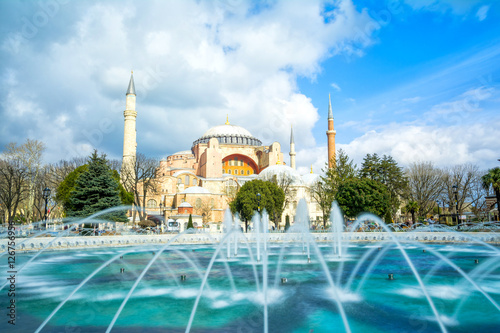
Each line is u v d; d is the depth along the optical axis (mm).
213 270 19562
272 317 10633
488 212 58562
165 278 17172
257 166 110000
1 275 18656
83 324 10117
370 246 33344
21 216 69312
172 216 71062
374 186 51625
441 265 21141
